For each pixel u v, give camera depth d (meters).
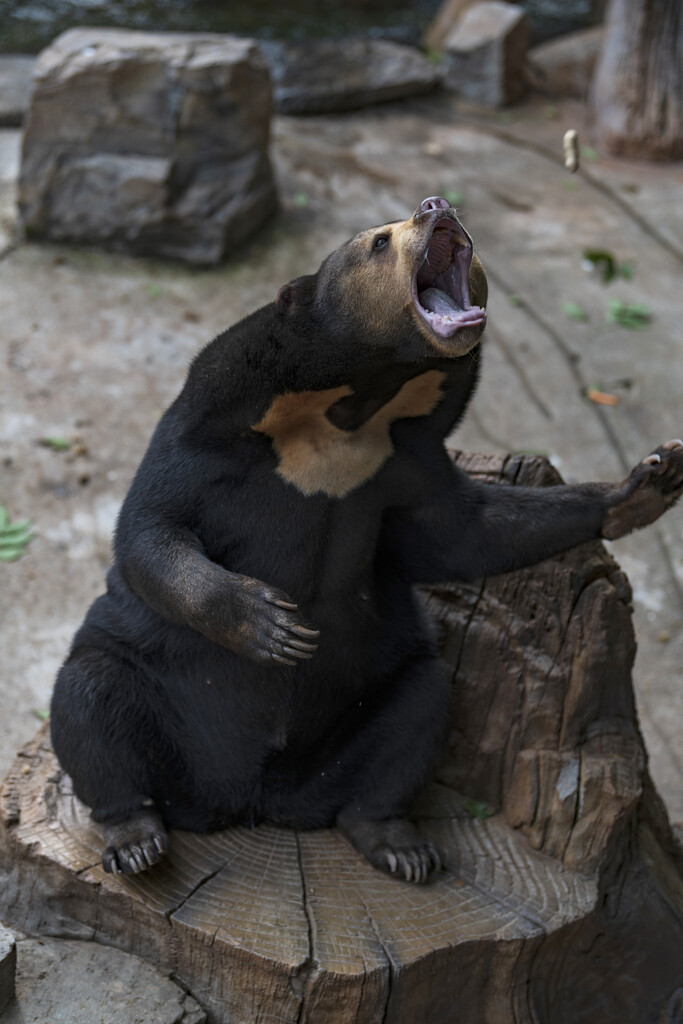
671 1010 5.59
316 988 4.89
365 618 5.56
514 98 18.48
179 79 13.12
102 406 11.33
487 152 16.98
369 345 4.90
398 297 4.77
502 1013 5.32
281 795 5.70
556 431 11.73
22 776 5.84
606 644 5.75
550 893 5.44
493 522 5.56
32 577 9.48
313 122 17.31
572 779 5.65
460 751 5.98
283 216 14.60
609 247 14.82
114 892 5.19
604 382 12.44
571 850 5.59
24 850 5.41
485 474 6.20
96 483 10.46
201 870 5.41
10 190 14.55
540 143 17.28
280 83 17.59
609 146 17.22
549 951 5.33
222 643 4.91
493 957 5.19
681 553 10.51
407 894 5.36
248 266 13.66
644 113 17.03
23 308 12.50
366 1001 4.93
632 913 5.62
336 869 5.50
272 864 5.49
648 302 13.80
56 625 9.12
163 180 13.23
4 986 4.77
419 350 4.87
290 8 21.67
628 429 11.82
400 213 15.05
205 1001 5.12
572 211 15.61
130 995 4.97
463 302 4.76
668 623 9.80
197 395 5.12
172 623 5.42
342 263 4.92
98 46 13.27
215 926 5.05
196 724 5.54
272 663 4.79
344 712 5.66
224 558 5.35
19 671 8.71
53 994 4.93
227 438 5.14
